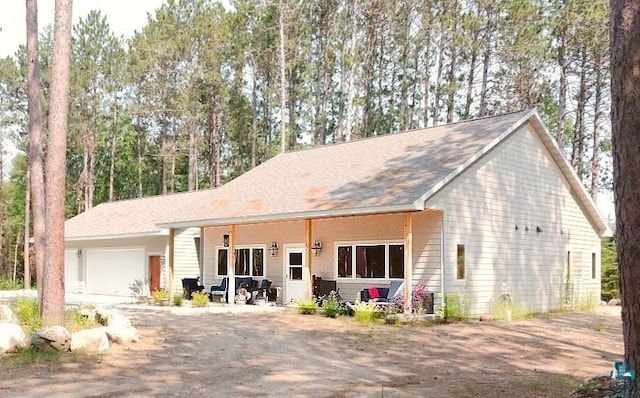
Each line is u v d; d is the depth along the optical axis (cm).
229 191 2419
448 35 3697
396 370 1003
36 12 1708
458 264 1731
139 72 4525
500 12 3516
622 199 564
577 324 1662
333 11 3894
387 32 4031
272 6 3772
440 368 1022
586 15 3016
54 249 1227
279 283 2191
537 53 3331
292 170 2352
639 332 561
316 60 4091
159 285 2761
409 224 1642
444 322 1625
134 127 5403
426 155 1916
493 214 1858
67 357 1054
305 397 805
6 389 835
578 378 935
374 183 1844
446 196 1709
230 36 4119
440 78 3875
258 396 811
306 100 4175
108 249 3100
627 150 558
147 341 1246
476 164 1814
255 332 1409
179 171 5412
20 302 1460
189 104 4288
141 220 2877
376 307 1681
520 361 1093
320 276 2039
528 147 2022
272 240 2228
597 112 3469
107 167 5512
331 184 1991
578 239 2231
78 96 4656
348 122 3572
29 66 1686
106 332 1191
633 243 557
